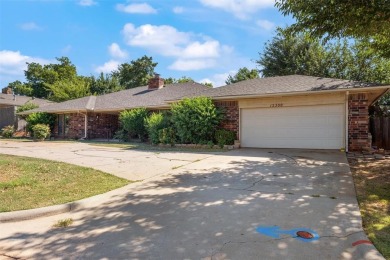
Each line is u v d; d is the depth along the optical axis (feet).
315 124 40.73
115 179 23.02
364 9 21.11
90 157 35.17
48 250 11.46
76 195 18.51
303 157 32.40
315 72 80.84
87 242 12.09
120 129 72.84
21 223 14.58
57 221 14.74
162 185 21.08
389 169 25.32
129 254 10.89
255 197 17.53
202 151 40.37
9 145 54.24
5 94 121.08
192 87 72.54
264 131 44.57
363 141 37.35
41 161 31.24
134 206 16.61
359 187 19.60
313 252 10.53
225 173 24.72
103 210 16.20
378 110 59.72
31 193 18.84
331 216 14.03
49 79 172.14
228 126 47.34
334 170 24.94
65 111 72.90
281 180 21.77
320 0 21.85
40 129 69.10
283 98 42.83
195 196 18.12
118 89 142.41
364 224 13.01
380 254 10.05
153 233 12.76
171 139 49.39
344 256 10.18
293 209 15.21
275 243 11.34
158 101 63.82
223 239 11.85
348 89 36.65
